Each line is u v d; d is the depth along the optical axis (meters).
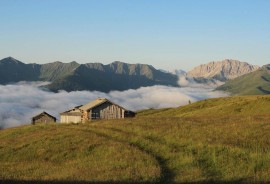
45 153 55.25
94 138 58.53
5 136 76.38
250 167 35.19
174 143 48.53
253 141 43.59
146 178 33.09
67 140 59.72
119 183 31.75
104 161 44.03
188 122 63.50
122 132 60.72
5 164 50.78
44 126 83.19
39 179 35.28
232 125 54.53
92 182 32.47
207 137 48.34
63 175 37.06
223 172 35.22
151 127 60.78
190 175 34.44
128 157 43.62
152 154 45.16
